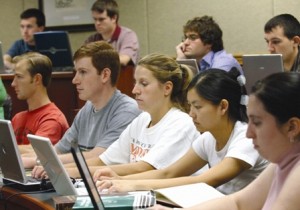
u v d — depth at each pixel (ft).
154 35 28.14
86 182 7.94
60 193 10.32
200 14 27.17
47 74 15.30
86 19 28.86
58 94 20.81
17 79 15.17
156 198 9.39
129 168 11.47
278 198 6.93
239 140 10.25
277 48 18.07
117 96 13.73
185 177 10.46
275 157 7.13
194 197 9.21
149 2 28.12
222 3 26.73
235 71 10.75
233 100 10.27
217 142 10.65
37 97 15.23
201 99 10.19
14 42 28.66
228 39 26.66
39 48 22.18
